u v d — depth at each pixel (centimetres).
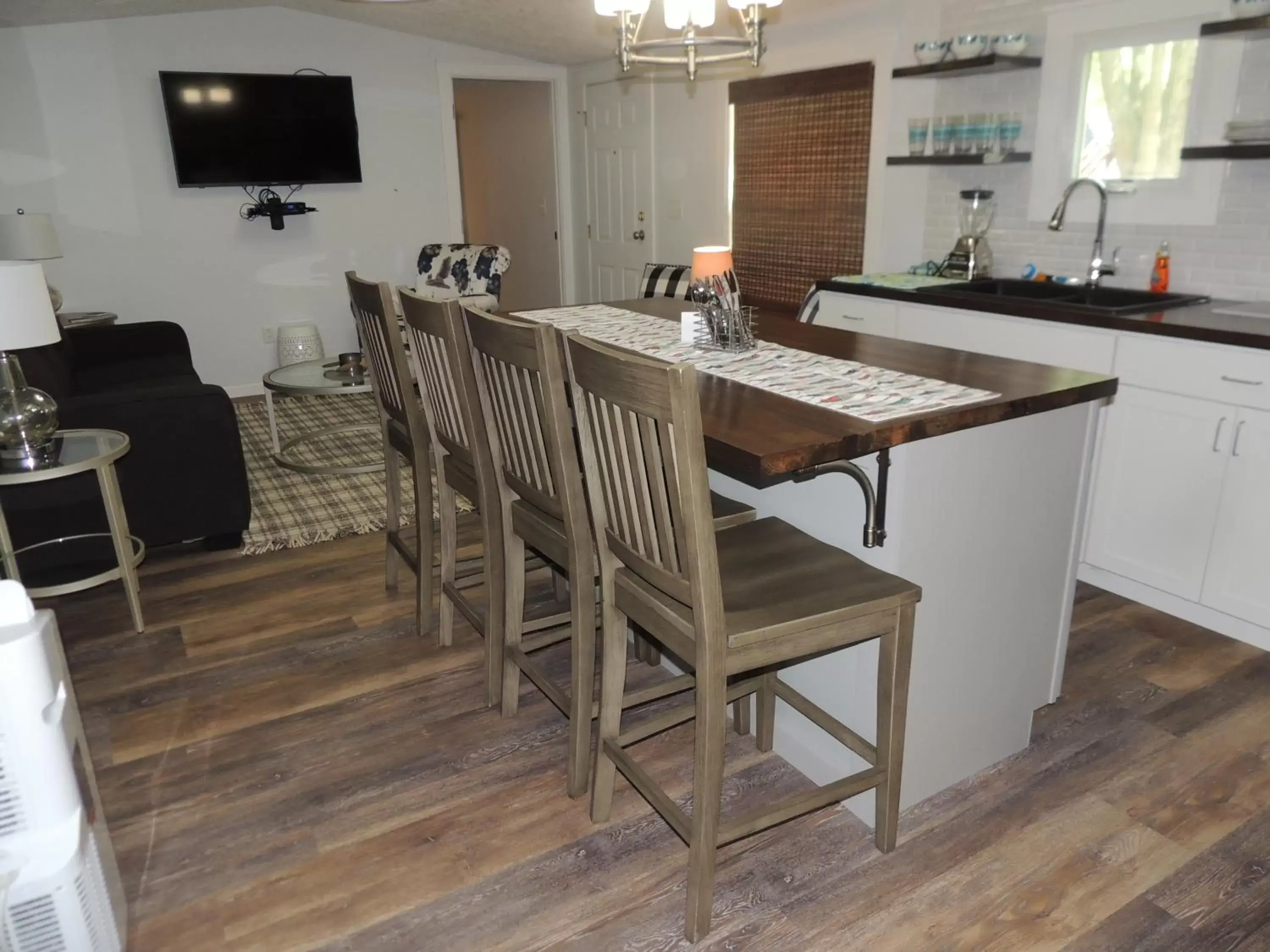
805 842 185
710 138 523
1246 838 183
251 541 337
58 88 502
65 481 293
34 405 249
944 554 179
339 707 235
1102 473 283
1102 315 273
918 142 386
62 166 512
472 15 510
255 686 245
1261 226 291
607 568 170
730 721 227
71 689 150
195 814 196
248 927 166
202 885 176
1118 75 321
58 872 137
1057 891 171
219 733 224
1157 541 273
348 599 294
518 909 169
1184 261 315
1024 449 184
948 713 193
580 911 169
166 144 534
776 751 215
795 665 205
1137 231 327
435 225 626
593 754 213
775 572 167
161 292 552
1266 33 275
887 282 361
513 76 627
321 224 587
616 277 638
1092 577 296
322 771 210
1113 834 185
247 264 570
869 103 421
